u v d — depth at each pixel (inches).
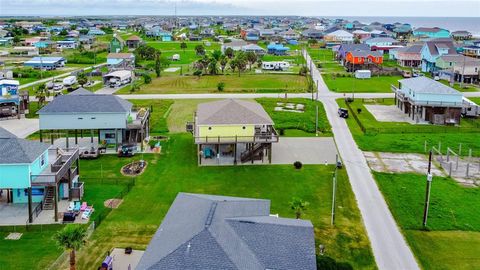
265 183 2431.1
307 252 1370.6
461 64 5703.7
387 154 2957.7
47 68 6697.8
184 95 4795.8
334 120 3838.6
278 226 1459.2
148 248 1401.3
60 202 2161.7
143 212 2065.7
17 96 3897.6
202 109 3056.1
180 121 3747.5
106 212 2053.4
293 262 1325.0
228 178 2507.4
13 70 6284.5
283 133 3368.6
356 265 1648.6
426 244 1811.0
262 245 1373.0
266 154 2908.5
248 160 2768.2
